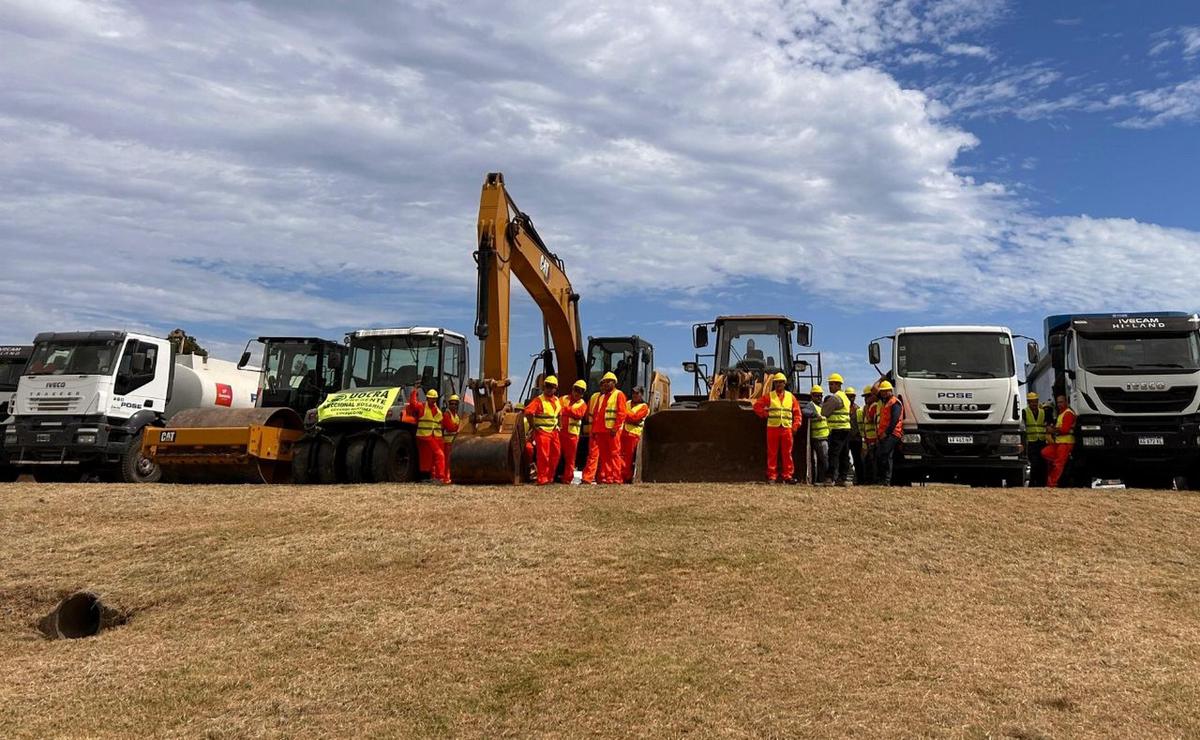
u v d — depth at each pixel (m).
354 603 9.48
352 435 16.91
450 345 18.97
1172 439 16.56
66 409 18.64
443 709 7.22
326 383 21.17
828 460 17.02
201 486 15.77
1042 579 10.28
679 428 17.06
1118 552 11.36
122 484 16.23
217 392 22.55
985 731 6.68
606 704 7.21
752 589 9.62
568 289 18.94
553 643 8.42
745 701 7.19
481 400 15.45
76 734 6.96
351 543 11.28
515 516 12.43
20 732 7.02
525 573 10.14
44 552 11.46
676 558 10.54
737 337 19.09
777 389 15.58
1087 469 17.62
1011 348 17.11
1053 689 7.39
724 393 17.77
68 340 19.16
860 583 9.88
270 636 8.80
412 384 18.08
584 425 18.11
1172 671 7.83
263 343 21.17
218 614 9.44
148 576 10.52
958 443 16.73
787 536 11.40
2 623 9.70
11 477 21.42
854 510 12.73
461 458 15.22
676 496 13.57
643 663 7.91
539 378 18.73
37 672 8.24
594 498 13.50
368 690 7.59
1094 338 17.25
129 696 7.62
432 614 9.14
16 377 21.58
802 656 8.02
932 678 7.59
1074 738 6.59
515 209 16.19
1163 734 6.68
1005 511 12.99
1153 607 9.55
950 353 17.12
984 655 8.09
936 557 10.91
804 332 19.00
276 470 17.58
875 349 17.59
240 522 12.63
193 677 7.94
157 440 16.97
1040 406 19.64
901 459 16.94
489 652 8.27
